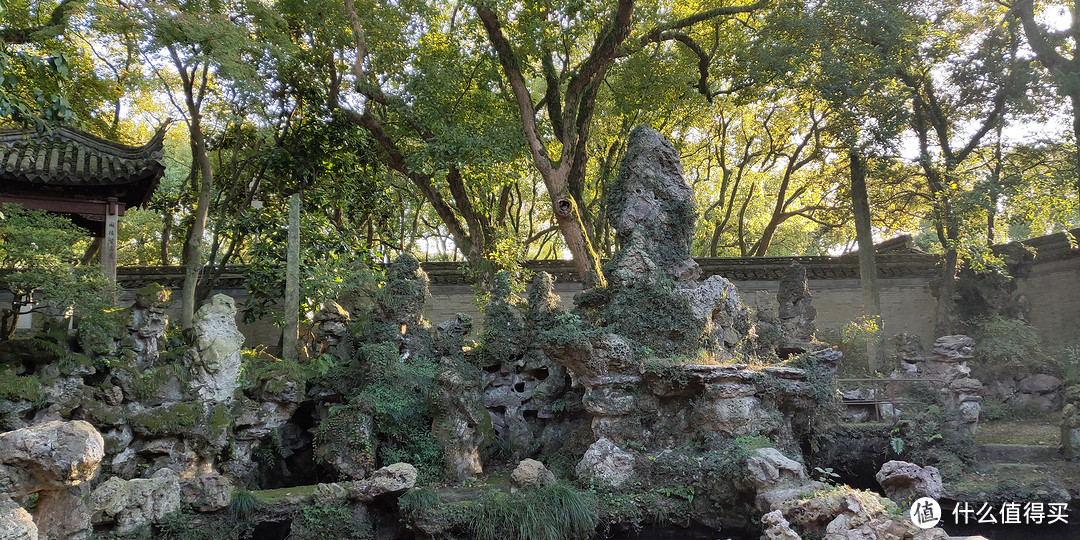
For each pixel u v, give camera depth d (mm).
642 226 16016
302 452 16516
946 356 18453
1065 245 24188
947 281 23859
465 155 19891
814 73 21984
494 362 16781
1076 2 21453
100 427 13328
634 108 24031
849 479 16906
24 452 9117
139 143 28656
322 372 16047
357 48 20578
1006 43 23172
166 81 19500
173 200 23969
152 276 24078
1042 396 21531
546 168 20078
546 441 16141
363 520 13289
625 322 15172
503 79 23891
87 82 20234
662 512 13398
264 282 20562
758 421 14023
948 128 25062
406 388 15305
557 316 15250
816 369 16312
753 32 22766
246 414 14828
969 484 14688
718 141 33312
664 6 24859
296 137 22328
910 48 21391
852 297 26641
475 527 12703
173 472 13125
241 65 17578
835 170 28125
